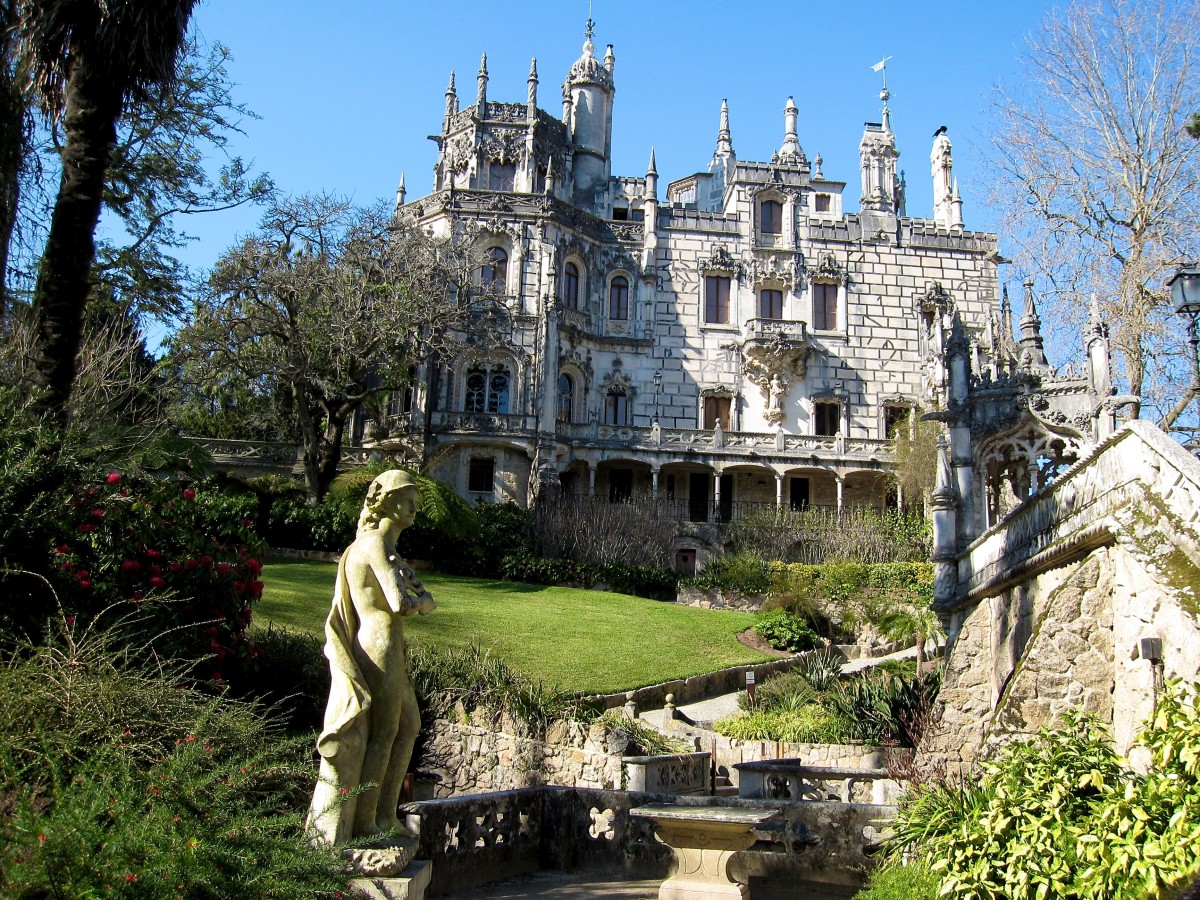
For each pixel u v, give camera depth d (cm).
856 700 2364
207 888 633
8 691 870
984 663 1772
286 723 1474
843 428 5872
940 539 2281
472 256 5316
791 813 1373
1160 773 841
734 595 4316
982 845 925
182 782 716
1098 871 811
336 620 842
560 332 5638
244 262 4156
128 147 2694
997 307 5928
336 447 4494
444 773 1867
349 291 4294
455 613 3378
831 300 6112
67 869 602
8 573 1177
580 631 3372
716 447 5481
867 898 1063
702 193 7269
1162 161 2855
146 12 1594
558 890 1234
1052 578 1473
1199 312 1469
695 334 5969
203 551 1509
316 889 691
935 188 6906
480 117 5953
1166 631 1105
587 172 6538
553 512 4738
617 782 1683
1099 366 2336
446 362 5112
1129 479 1234
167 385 3781
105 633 1076
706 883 1120
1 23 1518
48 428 1388
